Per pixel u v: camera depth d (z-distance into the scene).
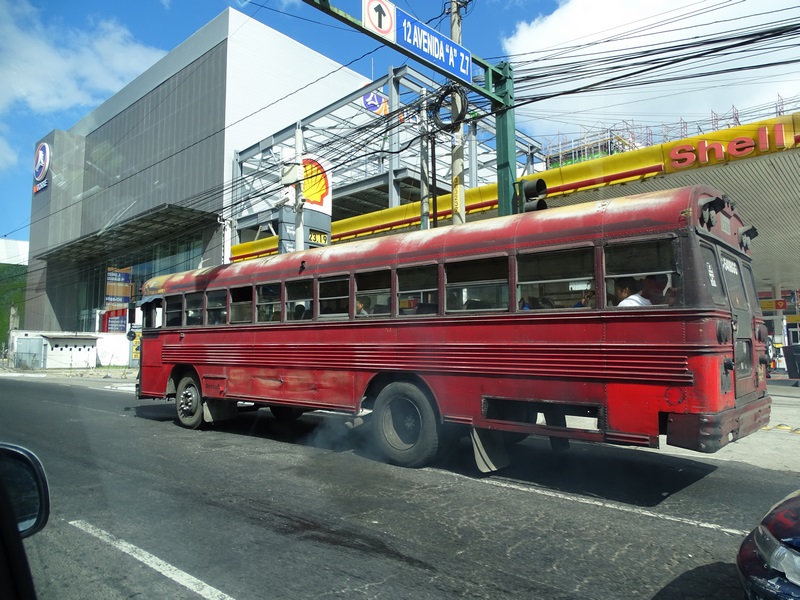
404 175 22.83
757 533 2.96
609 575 4.02
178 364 11.10
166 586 3.85
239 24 33.72
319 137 31.08
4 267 58.31
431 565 4.19
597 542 4.65
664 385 5.45
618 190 14.41
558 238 6.24
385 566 4.18
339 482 6.61
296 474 7.01
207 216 31.89
